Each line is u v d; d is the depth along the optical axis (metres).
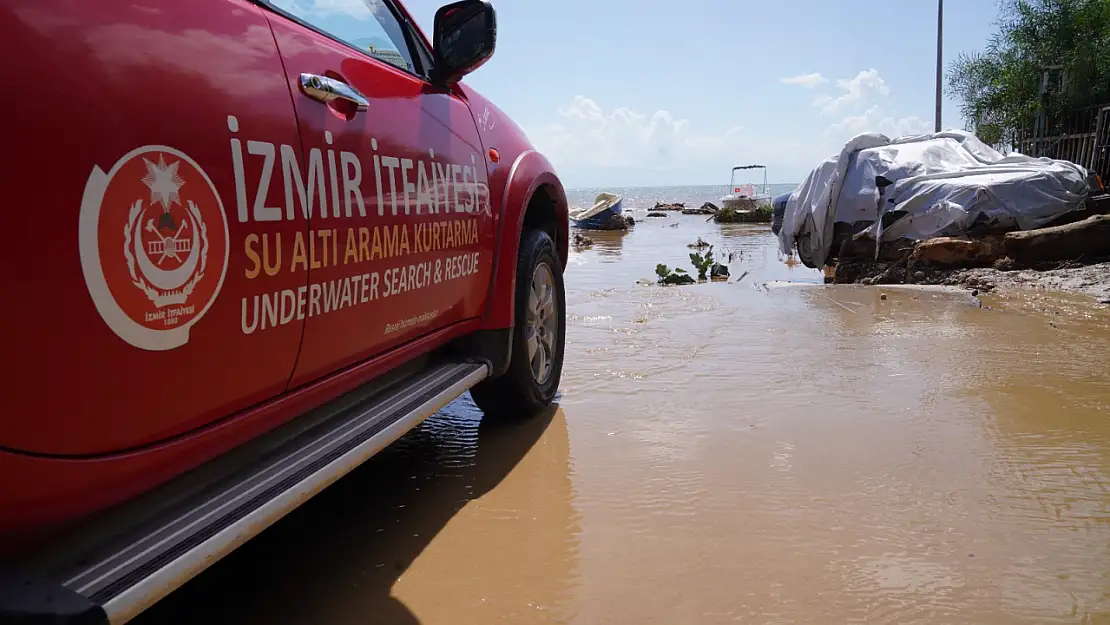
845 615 2.06
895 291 7.49
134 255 1.45
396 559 2.41
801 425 3.54
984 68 19.09
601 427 3.61
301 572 2.34
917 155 9.59
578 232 23.20
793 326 5.82
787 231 10.66
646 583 2.25
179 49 1.62
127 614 1.34
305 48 2.11
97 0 1.45
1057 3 16.98
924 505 2.70
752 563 2.34
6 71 1.23
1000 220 8.59
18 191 1.23
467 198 2.98
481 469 3.15
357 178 2.20
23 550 1.34
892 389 4.06
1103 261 8.03
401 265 2.46
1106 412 3.61
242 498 1.76
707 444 3.34
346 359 2.25
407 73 2.83
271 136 1.84
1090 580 2.21
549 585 2.25
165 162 1.52
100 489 1.43
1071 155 14.97
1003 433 3.38
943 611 2.07
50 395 1.29
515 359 3.52
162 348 1.52
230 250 1.69
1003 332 5.41
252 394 1.84
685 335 5.56
